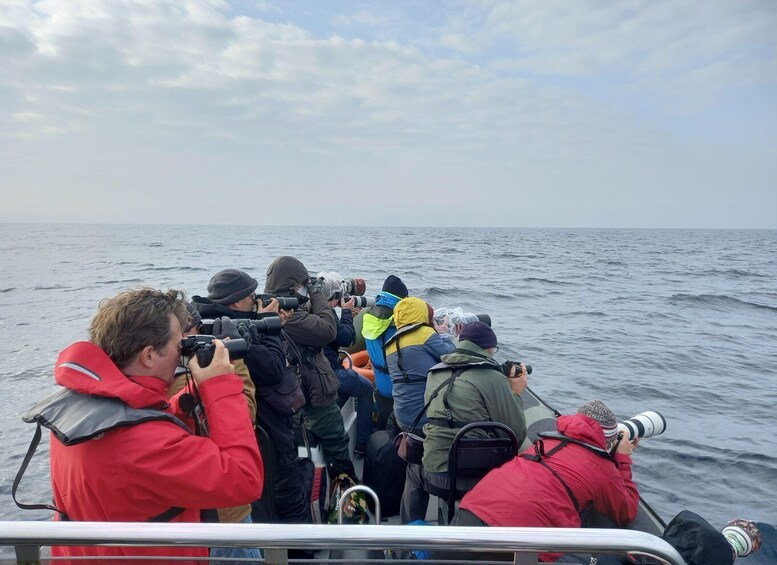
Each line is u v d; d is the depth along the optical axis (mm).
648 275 36219
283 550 1473
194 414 1838
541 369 10516
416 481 3279
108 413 1419
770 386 9539
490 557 2268
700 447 6547
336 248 68375
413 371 3408
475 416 2844
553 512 2355
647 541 1446
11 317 16812
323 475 3322
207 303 2619
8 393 8625
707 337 14477
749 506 5164
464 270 37094
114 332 1541
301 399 2711
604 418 2699
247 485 1591
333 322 3410
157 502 1512
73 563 1542
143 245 75375
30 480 5477
